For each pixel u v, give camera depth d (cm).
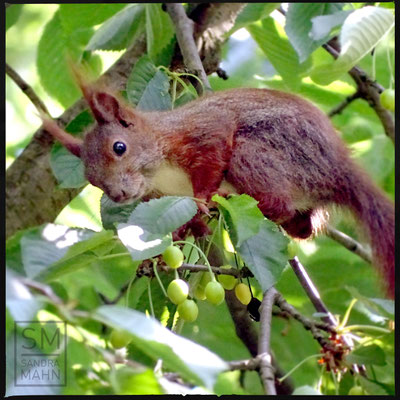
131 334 641
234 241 863
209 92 1169
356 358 926
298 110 1142
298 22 1174
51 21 1474
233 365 789
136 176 1120
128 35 1308
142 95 1091
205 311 1300
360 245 1348
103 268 1280
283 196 1097
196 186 1115
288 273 1363
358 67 1456
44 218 1293
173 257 848
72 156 1138
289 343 1376
